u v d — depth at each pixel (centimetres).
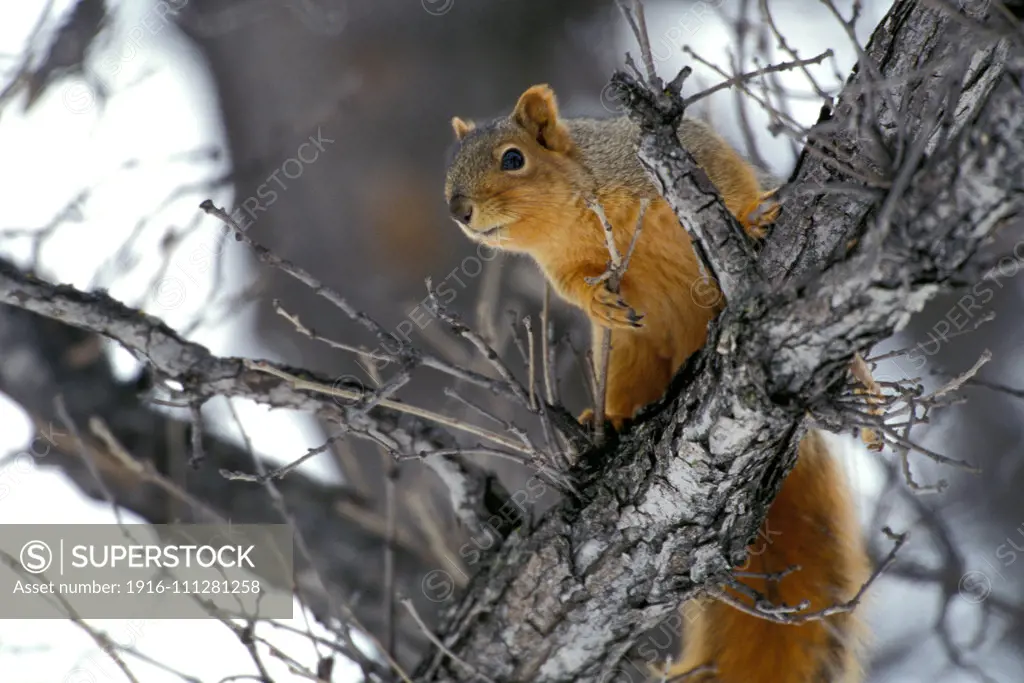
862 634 1020
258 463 925
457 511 985
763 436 705
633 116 731
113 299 921
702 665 921
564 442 856
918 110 736
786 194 655
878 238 577
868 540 1125
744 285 721
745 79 679
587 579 818
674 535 782
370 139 1780
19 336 1255
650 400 1076
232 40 1825
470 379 825
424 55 1819
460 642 883
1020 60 590
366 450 1552
